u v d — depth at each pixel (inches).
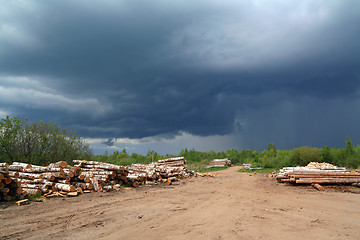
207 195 463.5
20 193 404.2
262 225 242.7
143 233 227.0
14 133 696.4
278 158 1339.8
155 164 1057.5
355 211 301.4
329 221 254.5
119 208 343.0
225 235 215.0
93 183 515.8
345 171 631.8
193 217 283.4
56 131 816.3
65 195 447.5
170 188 598.5
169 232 228.5
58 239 214.2
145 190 557.9
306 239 201.3
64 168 516.4
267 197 423.8
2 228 249.4
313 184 547.5
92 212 318.7
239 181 729.0
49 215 303.4
